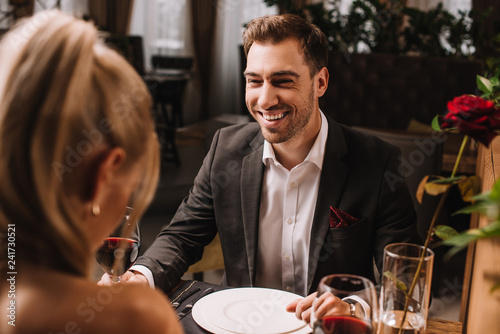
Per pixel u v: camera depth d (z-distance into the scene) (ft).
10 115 1.75
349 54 15.62
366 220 4.67
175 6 25.95
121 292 1.87
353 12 16.16
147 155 2.10
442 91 15.33
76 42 1.82
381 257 4.68
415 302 2.91
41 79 1.76
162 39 25.90
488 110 2.39
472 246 4.96
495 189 1.59
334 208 4.58
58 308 1.79
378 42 16.39
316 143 4.69
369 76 15.61
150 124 2.08
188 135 14.62
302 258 4.92
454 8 25.96
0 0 20.68
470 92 15.14
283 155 4.79
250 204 4.86
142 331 1.82
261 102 4.39
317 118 4.69
